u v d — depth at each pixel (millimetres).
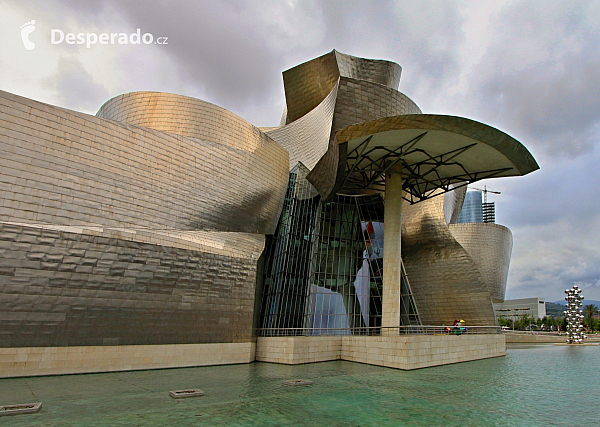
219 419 7918
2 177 13133
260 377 13484
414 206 32344
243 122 23031
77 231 14086
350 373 14703
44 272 13289
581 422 8062
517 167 22516
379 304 26969
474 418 8266
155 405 9086
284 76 30297
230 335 17469
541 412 8938
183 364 15867
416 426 7582
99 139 15633
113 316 14438
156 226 16984
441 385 12367
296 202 25938
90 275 14125
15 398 9703
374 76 29375
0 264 12609
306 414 8406
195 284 16656
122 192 15992
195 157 19125
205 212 19203
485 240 42156
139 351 14852
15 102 13766
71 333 13570
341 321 25516
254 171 22500
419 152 22500
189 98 22547
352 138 18875
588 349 34250
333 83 28875
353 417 8203
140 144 16969
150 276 15438
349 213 29562
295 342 17594
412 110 23781
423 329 26125
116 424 7488
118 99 23375
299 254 25156
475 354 21953
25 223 13289
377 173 25188
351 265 27656
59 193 14227
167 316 15688
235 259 18234
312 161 25031
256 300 22078
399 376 14164
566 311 44375
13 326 12633
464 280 29609
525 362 20891
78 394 10266
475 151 21500
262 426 7465
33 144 13930
